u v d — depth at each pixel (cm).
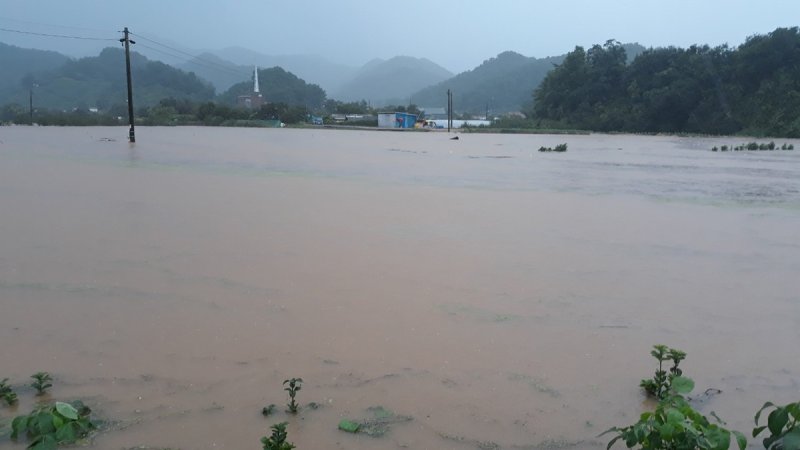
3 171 1280
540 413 323
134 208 862
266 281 524
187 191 1047
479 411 323
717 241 733
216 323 428
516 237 732
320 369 363
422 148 2722
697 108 5656
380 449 287
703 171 1764
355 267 576
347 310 460
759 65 5422
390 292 504
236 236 694
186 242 657
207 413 313
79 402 315
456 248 665
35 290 489
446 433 302
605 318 459
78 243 642
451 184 1274
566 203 1027
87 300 468
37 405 314
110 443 285
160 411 314
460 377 359
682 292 524
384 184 1239
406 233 739
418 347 398
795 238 757
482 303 484
